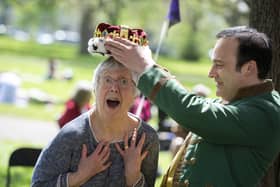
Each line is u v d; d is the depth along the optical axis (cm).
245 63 676
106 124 727
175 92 654
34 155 1130
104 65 724
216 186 669
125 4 4316
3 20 10262
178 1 1012
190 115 648
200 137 688
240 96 682
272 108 673
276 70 918
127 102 726
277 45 923
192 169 683
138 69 668
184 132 1134
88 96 1780
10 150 2300
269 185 884
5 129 2861
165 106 658
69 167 728
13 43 8806
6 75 3853
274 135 671
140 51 674
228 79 684
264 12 930
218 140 662
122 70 719
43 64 6644
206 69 7550
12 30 10088
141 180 737
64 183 716
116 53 678
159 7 4809
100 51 710
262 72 684
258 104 671
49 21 8100
